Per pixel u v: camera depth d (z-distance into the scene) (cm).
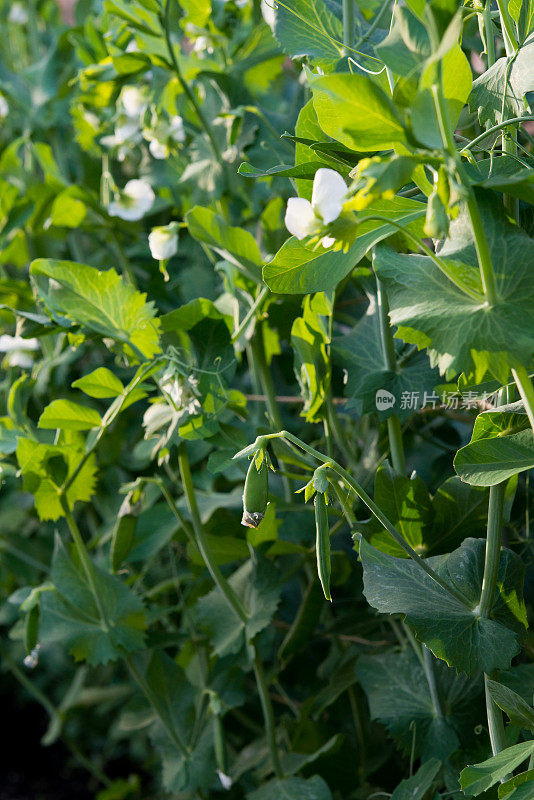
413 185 107
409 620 94
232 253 125
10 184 185
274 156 142
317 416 128
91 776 242
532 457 88
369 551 102
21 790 240
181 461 129
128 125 152
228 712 172
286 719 157
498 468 90
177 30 163
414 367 114
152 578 181
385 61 75
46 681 250
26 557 200
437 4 65
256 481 87
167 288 180
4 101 200
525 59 90
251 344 141
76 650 135
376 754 152
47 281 167
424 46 73
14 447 130
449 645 93
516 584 100
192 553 142
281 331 141
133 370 178
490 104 94
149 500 151
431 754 115
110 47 152
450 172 70
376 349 120
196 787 144
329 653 170
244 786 168
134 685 192
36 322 119
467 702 117
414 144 71
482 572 100
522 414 92
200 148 158
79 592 137
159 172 172
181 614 185
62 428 127
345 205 71
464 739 115
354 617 147
